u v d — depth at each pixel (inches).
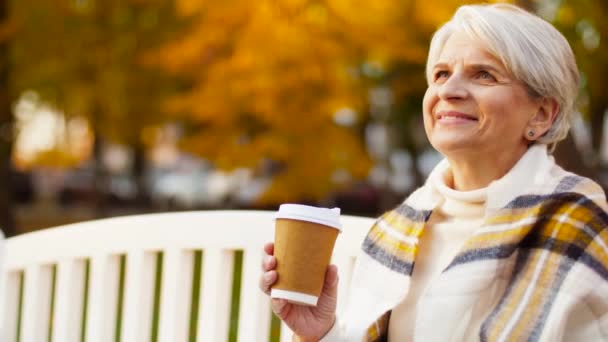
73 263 117.1
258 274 106.8
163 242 111.3
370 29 310.3
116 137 528.4
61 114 562.9
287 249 80.6
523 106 84.5
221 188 790.5
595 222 79.7
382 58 331.3
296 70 323.6
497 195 83.9
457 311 81.7
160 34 419.5
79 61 423.8
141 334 112.0
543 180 83.7
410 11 304.2
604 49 272.7
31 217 700.0
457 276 82.2
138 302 111.8
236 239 108.0
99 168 748.6
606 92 301.3
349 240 104.3
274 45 314.3
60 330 116.6
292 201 383.2
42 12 391.2
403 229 92.3
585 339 77.8
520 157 87.2
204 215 109.9
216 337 108.0
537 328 76.9
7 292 122.0
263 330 106.8
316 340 89.0
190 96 351.6
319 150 368.5
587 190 82.2
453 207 89.2
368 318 91.1
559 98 84.7
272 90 328.8
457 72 85.7
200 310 109.0
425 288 88.3
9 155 322.7
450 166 93.2
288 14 307.9
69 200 1053.8
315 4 302.7
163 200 868.6
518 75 83.4
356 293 94.8
